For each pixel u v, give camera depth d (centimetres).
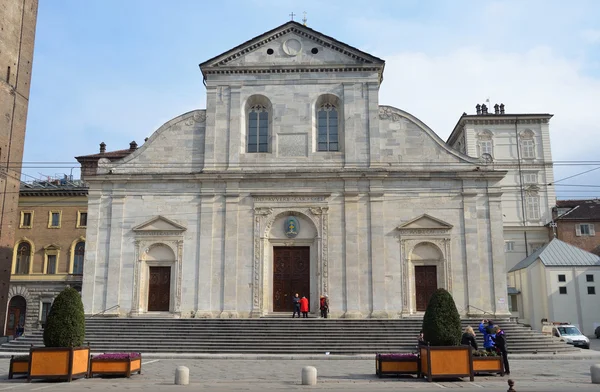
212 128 4316
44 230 6200
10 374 2264
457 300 3984
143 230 4159
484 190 4128
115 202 4216
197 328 3669
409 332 3584
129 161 4322
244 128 4369
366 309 3975
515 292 6178
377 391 1866
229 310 4009
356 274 4025
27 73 5534
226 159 4262
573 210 6844
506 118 7419
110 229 4181
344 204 4144
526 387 1962
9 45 5259
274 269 4181
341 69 4359
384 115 4306
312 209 4153
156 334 3603
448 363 2183
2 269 5028
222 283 4059
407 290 4003
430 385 2047
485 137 7456
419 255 4094
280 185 4203
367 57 4341
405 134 4272
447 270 4016
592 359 3130
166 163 4300
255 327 3666
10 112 5241
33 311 6050
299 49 4400
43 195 6256
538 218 7188
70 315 2286
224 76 4403
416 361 2305
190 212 4191
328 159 4259
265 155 4281
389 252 4072
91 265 4128
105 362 2314
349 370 2588
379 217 4100
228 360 3081
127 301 4066
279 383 2122
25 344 3538
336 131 4381
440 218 4109
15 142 5303
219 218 4169
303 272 4159
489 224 4081
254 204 4181
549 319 5434
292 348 3403
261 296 4034
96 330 3697
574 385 2019
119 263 4122
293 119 4325
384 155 4247
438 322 2269
